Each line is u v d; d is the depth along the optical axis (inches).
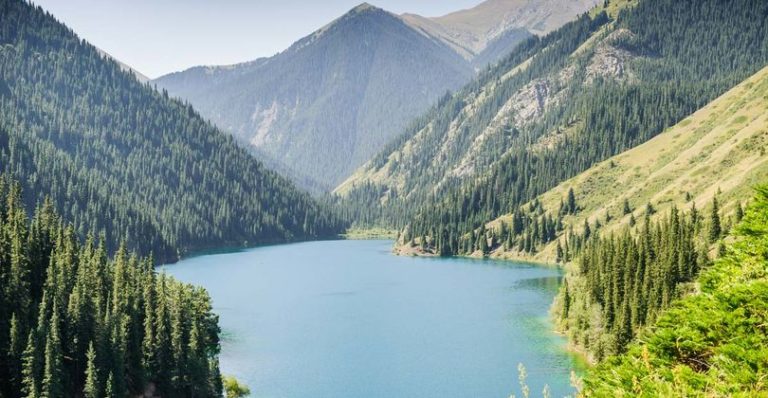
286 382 3695.9
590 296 4495.6
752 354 918.4
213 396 3415.4
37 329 3287.4
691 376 902.4
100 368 3201.3
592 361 3885.3
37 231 4520.2
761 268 1253.7
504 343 4439.0
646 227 5078.7
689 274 4089.6
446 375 3750.0
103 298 3927.2
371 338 4694.9
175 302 3885.3
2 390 3186.5
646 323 3624.5
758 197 1396.4
